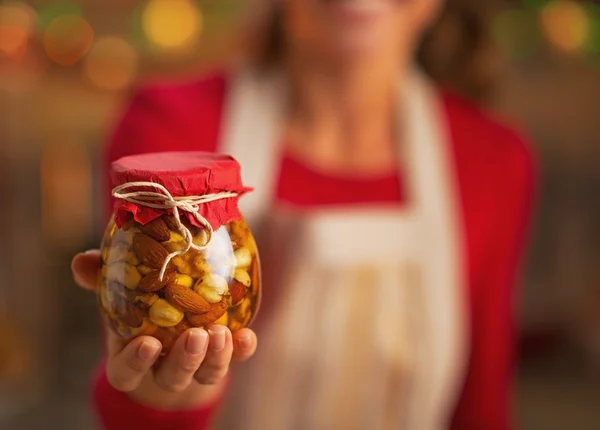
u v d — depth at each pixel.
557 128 2.66
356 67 0.96
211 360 0.51
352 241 0.94
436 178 1.00
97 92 2.41
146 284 0.50
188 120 0.96
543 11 2.45
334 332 0.94
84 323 2.51
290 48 1.01
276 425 0.96
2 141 2.34
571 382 2.50
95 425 2.15
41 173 2.40
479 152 1.04
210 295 0.51
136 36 2.41
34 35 2.32
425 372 0.97
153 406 0.59
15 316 2.41
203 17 2.41
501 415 1.06
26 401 2.28
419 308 0.97
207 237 0.51
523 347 2.64
